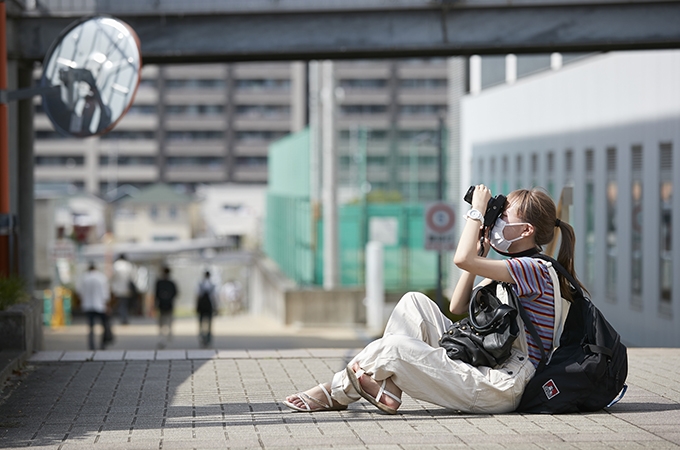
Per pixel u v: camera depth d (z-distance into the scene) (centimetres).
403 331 703
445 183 3584
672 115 1853
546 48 1659
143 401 803
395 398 702
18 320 1060
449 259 3456
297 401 729
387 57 1725
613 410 714
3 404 800
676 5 1606
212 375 940
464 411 697
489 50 1670
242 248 11662
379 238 3391
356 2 1656
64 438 651
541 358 690
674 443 599
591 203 2322
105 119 1238
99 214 11894
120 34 1238
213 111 15150
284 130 15112
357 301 3156
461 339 693
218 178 15150
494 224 691
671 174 1866
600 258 2258
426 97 13975
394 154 3541
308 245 3381
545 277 678
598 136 2255
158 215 13300
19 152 1830
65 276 4700
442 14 1650
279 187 4459
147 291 4878
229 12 1666
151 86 15125
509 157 2923
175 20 1678
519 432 633
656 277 1938
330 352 1086
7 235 1505
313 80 3494
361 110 13962
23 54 1669
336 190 3156
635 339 2042
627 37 1617
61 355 1088
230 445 609
